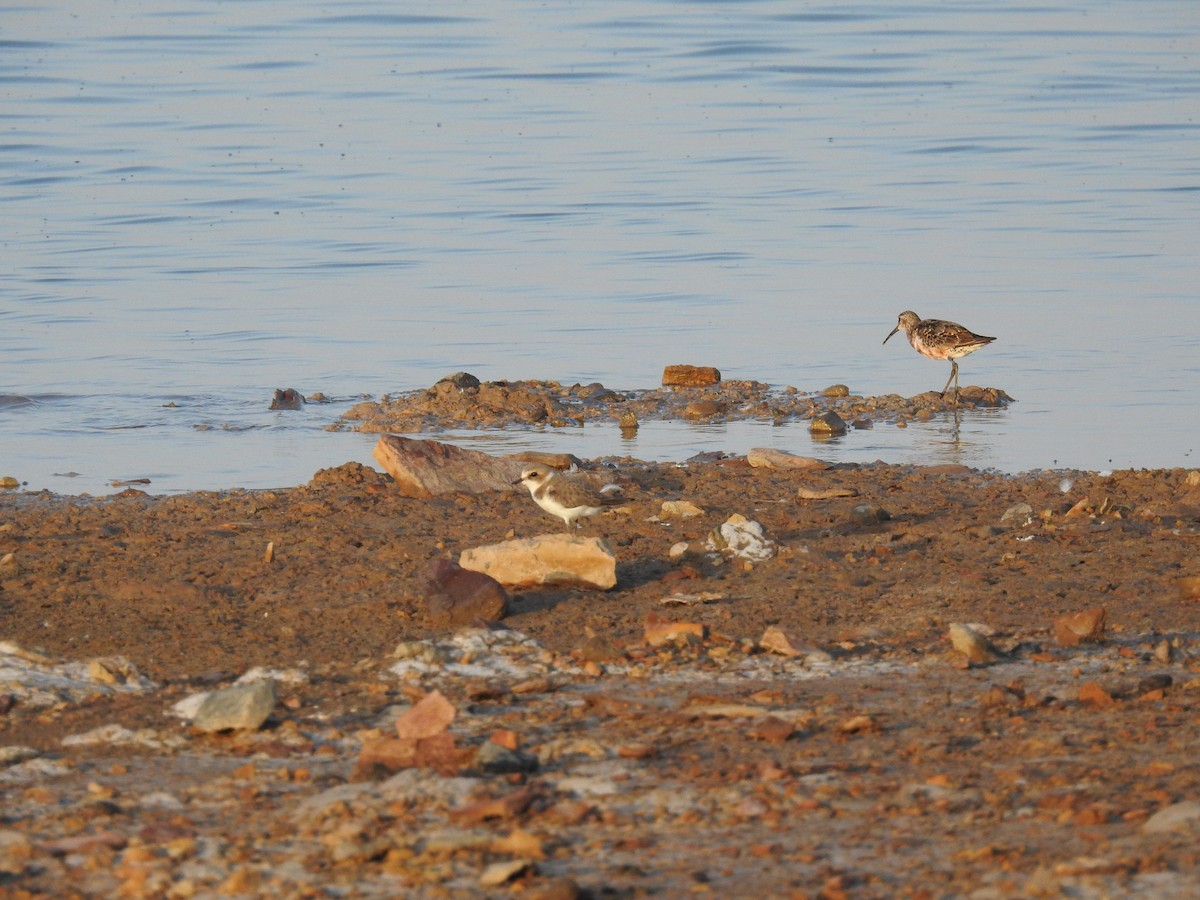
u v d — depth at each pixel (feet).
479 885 22.03
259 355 74.95
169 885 22.25
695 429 61.98
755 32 212.02
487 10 237.25
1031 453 56.29
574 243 102.01
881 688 31.19
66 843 23.81
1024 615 36.24
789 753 27.32
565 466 52.24
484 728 29.09
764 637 34.09
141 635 35.81
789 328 80.18
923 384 69.36
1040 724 28.58
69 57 191.01
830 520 45.52
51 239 103.45
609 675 32.48
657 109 158.40
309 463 56.29
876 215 109.91
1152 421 60.95
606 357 74.69
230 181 123.95
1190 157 130.62
